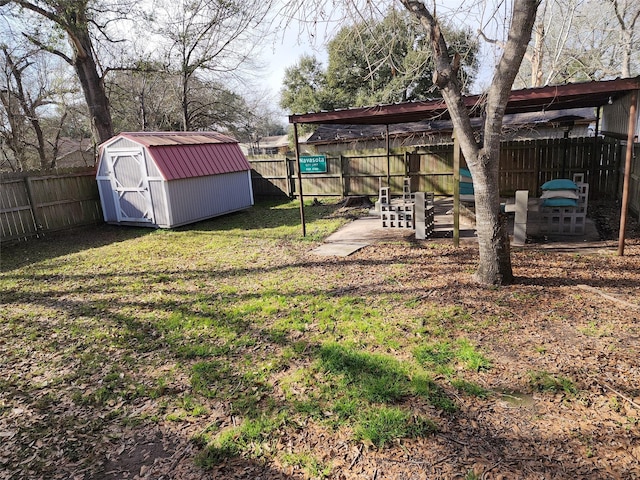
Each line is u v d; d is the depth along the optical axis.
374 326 4.18
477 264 5.93
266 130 40.81
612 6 14.10
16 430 2.98
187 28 15.99
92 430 2.94
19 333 4.68
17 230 10.02
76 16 12.45
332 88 21.03
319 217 10.88
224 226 10.62
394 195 13.21
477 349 3.61
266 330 4.30
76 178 11.27
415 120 10.01
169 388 3.39
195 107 24.56
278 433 2.74
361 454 2.51
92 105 14.09
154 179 10.36
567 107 9.98
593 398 2.88
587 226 7.86
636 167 8.07
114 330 4.59
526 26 4.14
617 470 2.27
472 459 2.41
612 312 4.17
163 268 6.97
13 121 17.47
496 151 4.77
